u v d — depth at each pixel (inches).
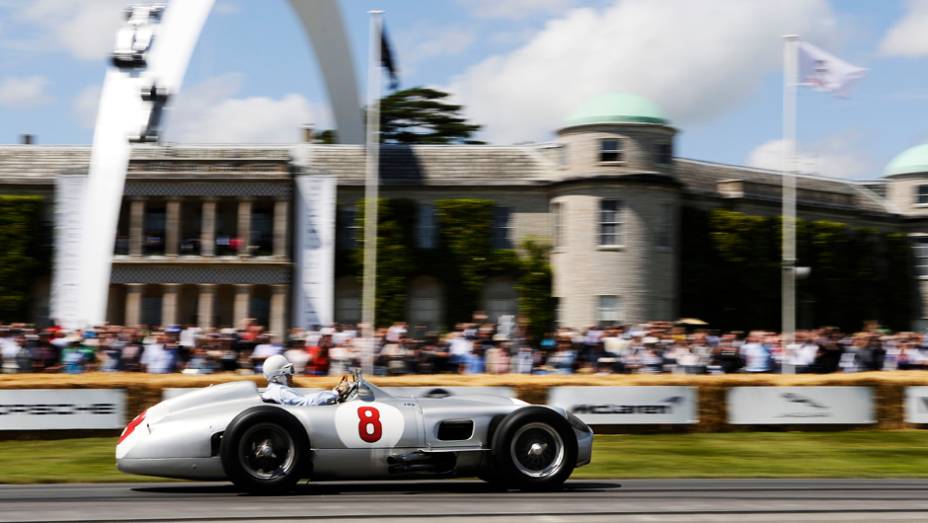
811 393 767.1
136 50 1766.7
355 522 350.0
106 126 1718.8
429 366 965.8
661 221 1758.1
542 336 1743.4
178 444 420.5
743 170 2081.7
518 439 440.1
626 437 722.8
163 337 925.2
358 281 1770.4
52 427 678.5
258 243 1779.0
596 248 1723.7
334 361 943.7
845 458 621.0
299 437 420.5
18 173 1784.0
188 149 1817.2
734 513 377.7
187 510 377.7
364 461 432.1
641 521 357.4
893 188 2156.7
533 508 384.8
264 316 1782.7
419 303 1781.5
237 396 440.8
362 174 1791.3
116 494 435.2
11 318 1739.7
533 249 1765.5
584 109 1755.7
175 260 1710.1
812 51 1321.4
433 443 438.9
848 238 2012.8
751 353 1010.7
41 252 1756.9
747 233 1882.4
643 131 1743.4
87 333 979.9
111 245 1648.6
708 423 752.3
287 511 374.6
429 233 1780.3
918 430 772.6
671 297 1771.7
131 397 689.6
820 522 357.1
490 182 1776.6
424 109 2997.0
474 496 422.6
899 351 1050.1
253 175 1720.0
